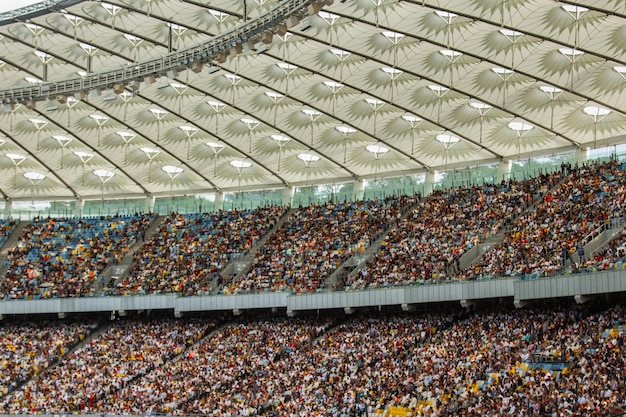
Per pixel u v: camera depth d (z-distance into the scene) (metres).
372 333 62.00
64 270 82.44
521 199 68.12
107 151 80.38
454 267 62.41
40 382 68.19
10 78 68.19
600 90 59.94
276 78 66.88
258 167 83.12
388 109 69.62
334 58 63.31
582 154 69.38
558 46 56.09
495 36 57.16
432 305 62.09
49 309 75.81
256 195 86.50
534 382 45.31
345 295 64.00
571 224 59.59
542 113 65.25
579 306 52.31
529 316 54.34
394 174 79.75
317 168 81.50
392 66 62.00
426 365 53.94
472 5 53.50
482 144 72.00
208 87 68.88
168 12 58.19
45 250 85.81
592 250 54.97
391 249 69.50
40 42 62.91
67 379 68.00
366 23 57.50
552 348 48.34
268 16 44.53
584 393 41.41
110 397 64.25
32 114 74.81
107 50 63.47
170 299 72.31
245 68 65.81
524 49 57.66
